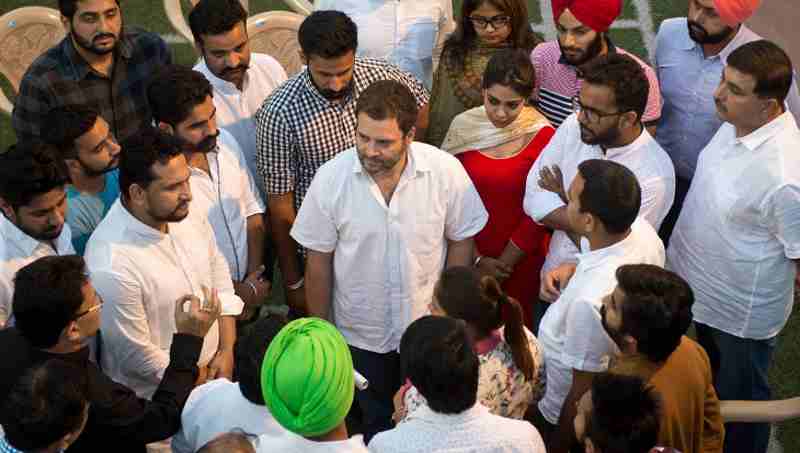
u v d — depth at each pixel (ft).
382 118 11.01
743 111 11.88
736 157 12.35
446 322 8.86
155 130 11.16
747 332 12.95
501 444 8.67
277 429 9.02
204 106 12.87
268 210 15.71
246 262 14.42
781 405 11.48
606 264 10.77
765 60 11.59
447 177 12.30
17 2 26.81
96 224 12.98
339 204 12.12
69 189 12.72
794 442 15.29
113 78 15.76
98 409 9.66
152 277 11.45
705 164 12.93
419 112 14.97
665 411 9.55
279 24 19.52
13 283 10.62
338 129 13.79
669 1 27.43
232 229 13.96
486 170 13.70
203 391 9.94
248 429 9.15
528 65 13.10
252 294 14.35
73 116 12.39
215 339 12.66
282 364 8.02
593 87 11.65
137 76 16.06
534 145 13.70
